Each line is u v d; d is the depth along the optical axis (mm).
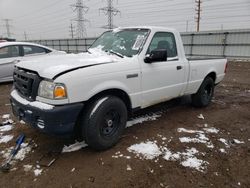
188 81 4781
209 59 5320
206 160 3232
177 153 3381
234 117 4996
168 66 4211
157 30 4145
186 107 5582
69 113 2904
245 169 3061
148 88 3912
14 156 3230
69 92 2875
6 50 7645
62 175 2852
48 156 3246
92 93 3088
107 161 3139
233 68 14266
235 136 4039
